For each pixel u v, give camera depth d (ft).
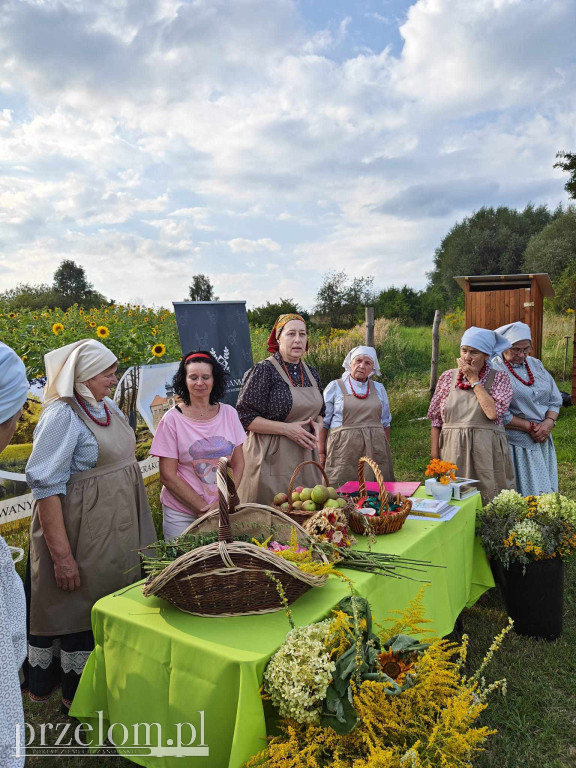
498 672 10.34
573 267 80.18
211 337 16.56
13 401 4.38
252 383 11.94
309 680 5.72
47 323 23.52
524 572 11.21
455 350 55.11
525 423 14.20
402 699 5.98
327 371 35.68
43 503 8.66
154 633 6.63
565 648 11.12
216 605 6.79
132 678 6.86
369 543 8.77
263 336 45.37
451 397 13.76
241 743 5.75
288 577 6.75
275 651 6.08
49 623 9.11
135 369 16.84
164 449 10.47
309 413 12.17
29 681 10.00
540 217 158.10
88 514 9.00
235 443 10.94
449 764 5.60
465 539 11.44
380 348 45.80
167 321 34.60
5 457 12.95
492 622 12.27
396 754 5.59
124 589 7.85
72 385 8.77
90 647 9.18
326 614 6.85
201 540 7.67
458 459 13.43
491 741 8.79
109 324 25.88
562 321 54.44
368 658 6.16
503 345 13.39
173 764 6.52
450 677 6.16
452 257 160.66
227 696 5.98
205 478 10.56
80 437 8.94
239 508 8.04
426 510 10.49
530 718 9.20
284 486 11.73
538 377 14.52
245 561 6.64
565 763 8.34
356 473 15.03
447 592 10.12
